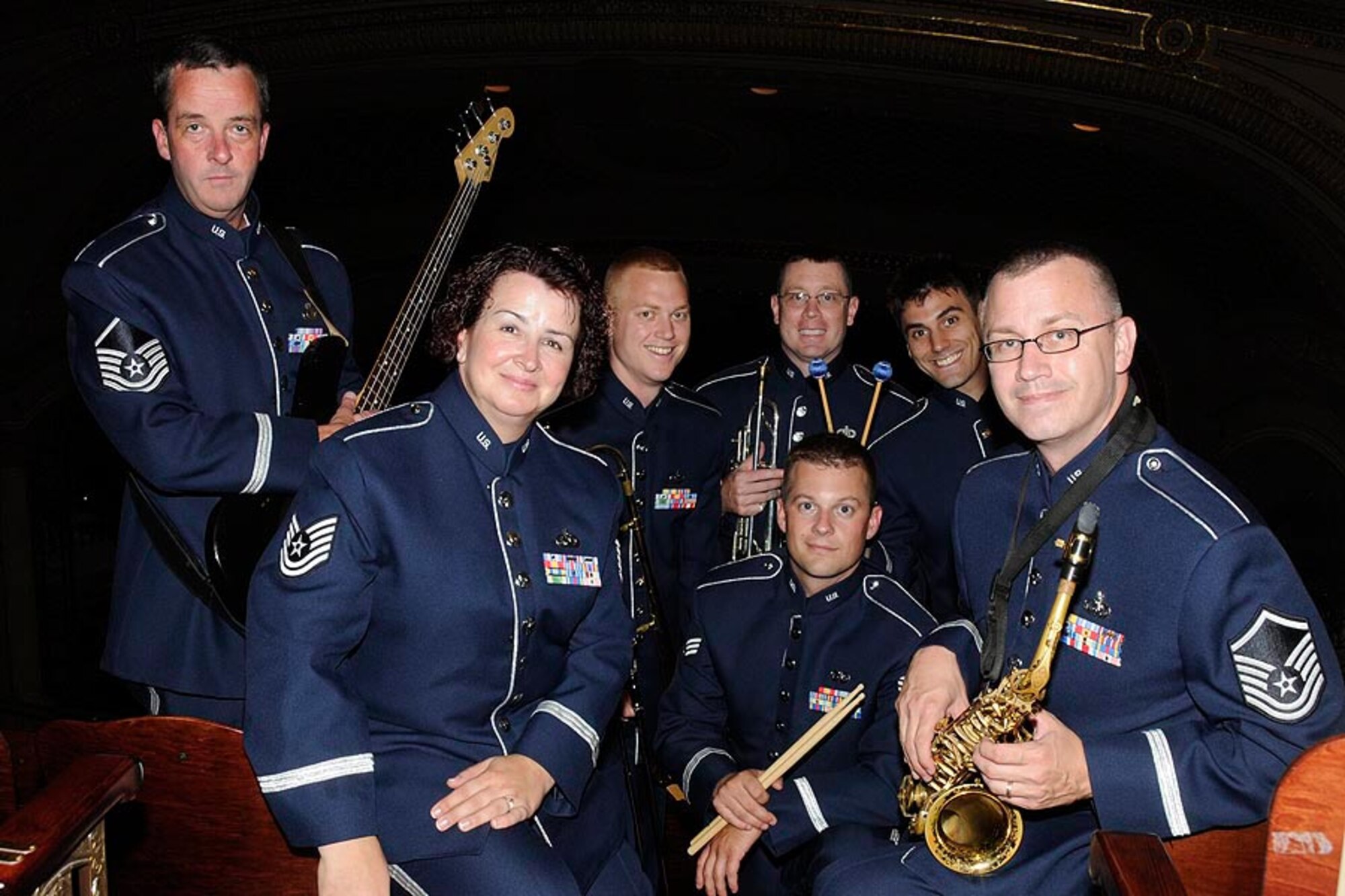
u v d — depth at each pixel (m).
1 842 1.56
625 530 3.27
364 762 2.08
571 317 2.16
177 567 2.61
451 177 12.89
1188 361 12.08
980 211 12.98
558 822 2.28
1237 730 2.12
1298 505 11.22
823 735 2.82
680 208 13.59
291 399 2.77
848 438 3.08
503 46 9.76
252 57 2.65
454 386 2.25
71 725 2.18
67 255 10.16
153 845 2.20
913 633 3.01
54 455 10.46
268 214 13.03
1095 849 1.79
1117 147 10.12
